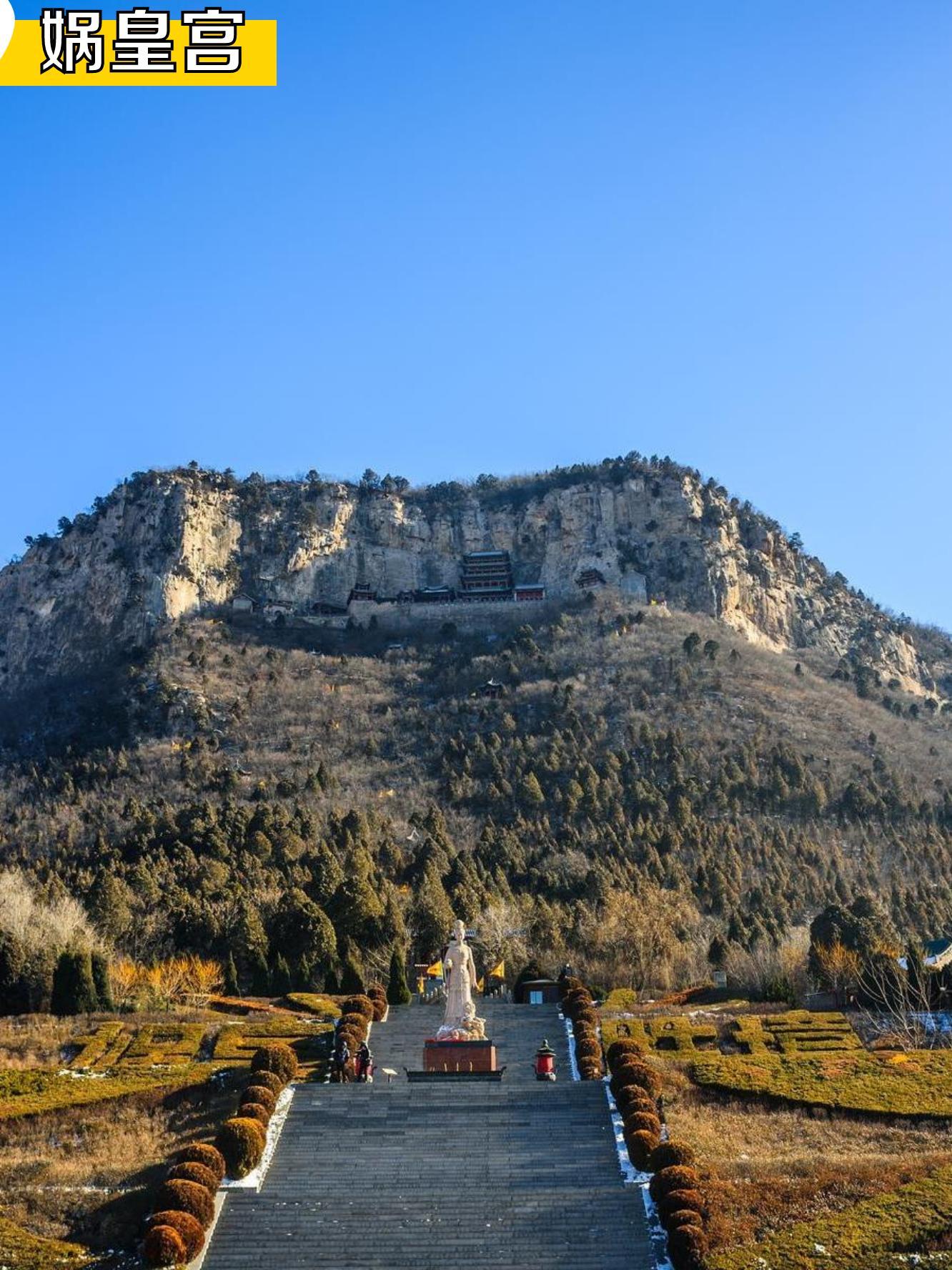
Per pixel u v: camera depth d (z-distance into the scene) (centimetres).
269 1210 5078
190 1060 7094
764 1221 4909
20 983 8594
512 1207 5053
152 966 10300
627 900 12275
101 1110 6319
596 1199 5091
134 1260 4731
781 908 14088
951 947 10712
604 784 18100
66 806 18225
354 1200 5147
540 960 11162
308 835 15362
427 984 10062
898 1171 5303
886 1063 6819
